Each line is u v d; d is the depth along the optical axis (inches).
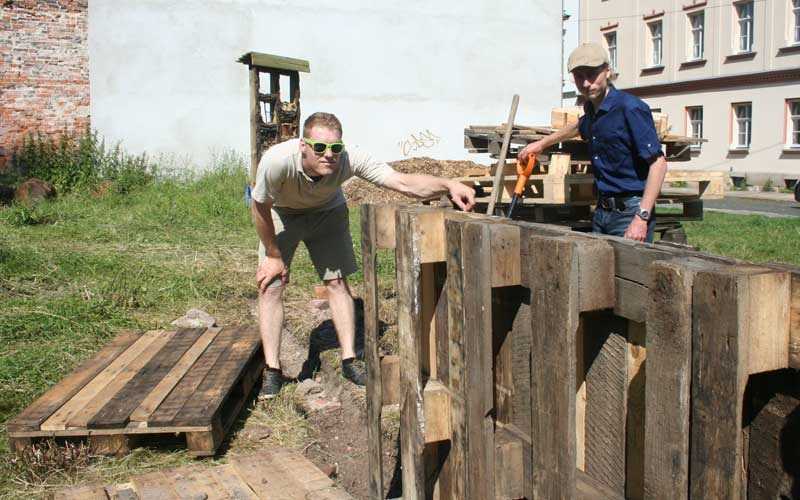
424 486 101.6
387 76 687.7
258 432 154.7
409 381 99.3
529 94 743.1
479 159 727.1
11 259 283.0
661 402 63.5
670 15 1004.6
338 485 126.0
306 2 649.6
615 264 72.9
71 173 545.6
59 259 288.8
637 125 163.2
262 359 187.9
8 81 557.0
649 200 162.7
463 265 86.7
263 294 172.2
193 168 610.5
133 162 579.2
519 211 252.2
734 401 56.6
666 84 1016.9
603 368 79.9
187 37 611.5
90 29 583.5
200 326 221.5
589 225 239.8
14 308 225.8
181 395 147.4
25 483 128.7
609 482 80.0
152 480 128.0
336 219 175.8
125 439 139.2
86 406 143.6
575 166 252.1
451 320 92.3
